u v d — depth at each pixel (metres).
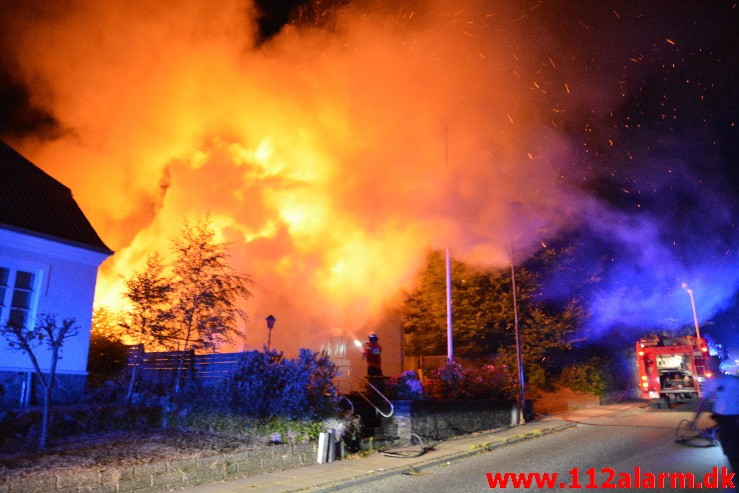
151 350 15.05
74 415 11.48
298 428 11.71
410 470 10.94
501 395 18.27
